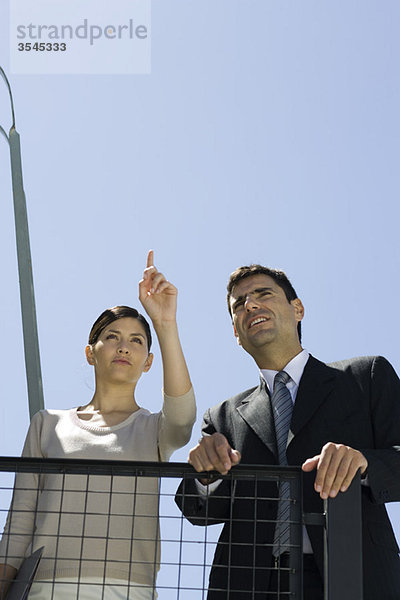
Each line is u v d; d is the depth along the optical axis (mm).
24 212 5246
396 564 3074
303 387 3432
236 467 2732
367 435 3293
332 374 3463
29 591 2883
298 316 3824
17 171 5387
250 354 3719
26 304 4898
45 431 3395
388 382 3395
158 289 3334
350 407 3354
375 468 2877
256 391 3609
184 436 3295
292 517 2676
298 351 3650
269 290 3746
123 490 3160
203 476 2730
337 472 2695
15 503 3203
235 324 3781
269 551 3139
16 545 3123
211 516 3262
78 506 3133
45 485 3215
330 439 3289
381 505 3164
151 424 3383
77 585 2834
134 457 3273
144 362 3568
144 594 3031
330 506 2643
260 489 3264
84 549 3049
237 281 3834
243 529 3221
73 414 3441
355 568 2559
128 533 3098
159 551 3115
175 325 3336
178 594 2574
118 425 3375
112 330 3574
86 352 3662
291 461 3273
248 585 3123
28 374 4648
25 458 2709
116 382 3482
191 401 3307
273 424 3422
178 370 3305
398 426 3266
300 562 2611
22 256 5070
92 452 3279
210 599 3162
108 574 3012
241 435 3451
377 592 2988
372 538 3072
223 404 3641
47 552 3055
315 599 3020
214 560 3223
